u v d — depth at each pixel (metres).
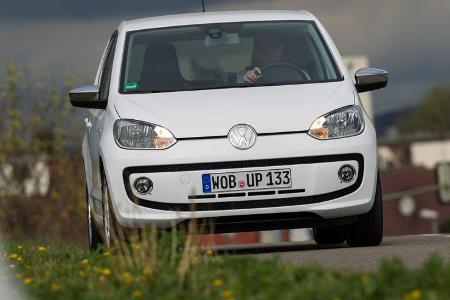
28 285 21.50
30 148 79.94
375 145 30.27
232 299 18.62
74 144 81.25
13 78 80.06
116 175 29.69
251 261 21.89
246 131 29.41
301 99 30.55
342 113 30.11
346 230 32.06
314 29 33.75
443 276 18.91
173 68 32.19
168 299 18.78
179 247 23.64
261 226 29.92
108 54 34.97
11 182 79.44
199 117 29.73
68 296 19.67
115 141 29.92
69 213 79.94
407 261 25.95
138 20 34.88
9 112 79.62
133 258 22.28
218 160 29.22
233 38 33.09
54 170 80.31
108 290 20.19
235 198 29.33
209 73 32.00
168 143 29.45
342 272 20.69
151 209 29.48
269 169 29.33
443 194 180.50
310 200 29.58
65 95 81.19
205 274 20.77
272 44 32.94
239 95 30.83
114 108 30.98
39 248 29.14
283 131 29.53
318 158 29.56
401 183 198.75
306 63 32.41
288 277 19.92
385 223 196.88
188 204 29.38
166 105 30.50
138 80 31.91
